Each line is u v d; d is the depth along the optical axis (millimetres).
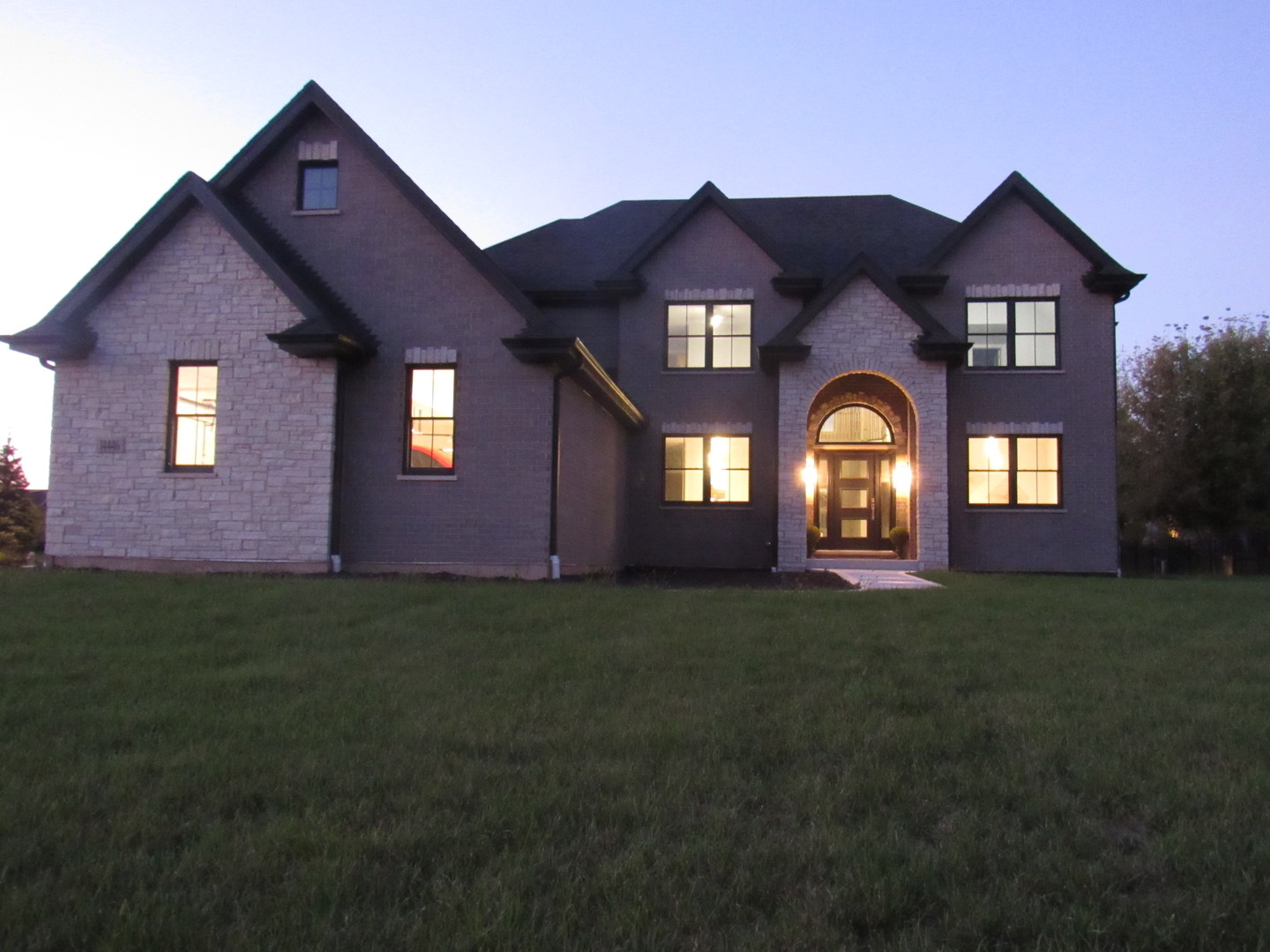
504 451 15742
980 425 21344
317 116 16688
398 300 16109
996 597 11836
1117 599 11711
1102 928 3080
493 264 15945
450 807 4152
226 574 13984
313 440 15367
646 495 22016
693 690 6461
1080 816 4090
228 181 16453
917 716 5836
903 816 4113
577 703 6043
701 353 22203
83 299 15695
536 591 11922
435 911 3184
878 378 21328
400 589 11547
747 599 11516
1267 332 31281
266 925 3080
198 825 3955
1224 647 8250
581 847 3713
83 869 3500
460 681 6742
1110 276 20828
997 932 3111
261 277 15570
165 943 2971
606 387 17531
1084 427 21188
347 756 4859
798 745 5105
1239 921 3172
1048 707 6000
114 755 4883
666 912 3188
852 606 10828
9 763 4762
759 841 3777
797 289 21594
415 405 16078
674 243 22266
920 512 19641
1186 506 30781
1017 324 21562
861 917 3180
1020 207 21594
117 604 10055
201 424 15828
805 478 19938
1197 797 4297
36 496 53969
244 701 6125
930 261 21438
